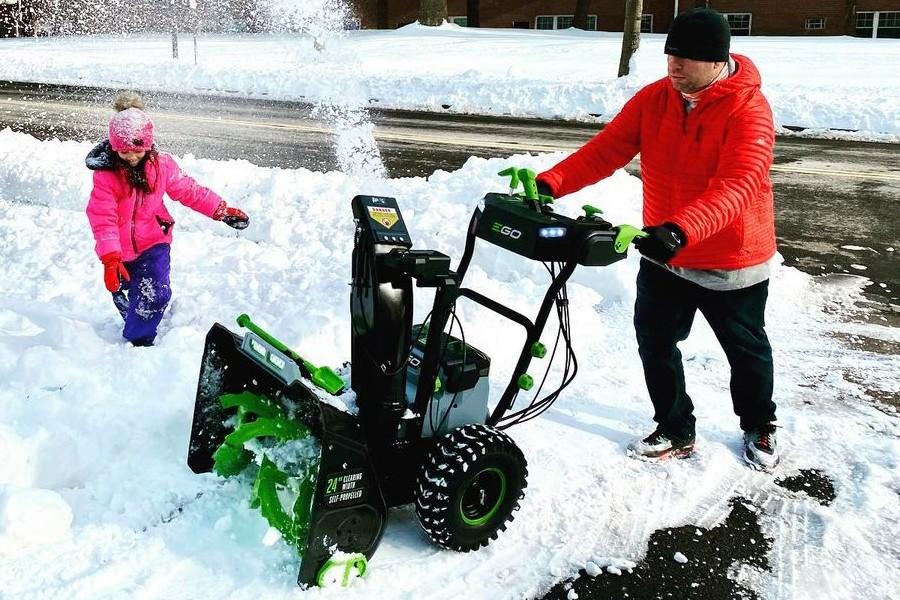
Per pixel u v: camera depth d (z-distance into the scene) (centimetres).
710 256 315
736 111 288
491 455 272
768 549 301
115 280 396
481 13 3147
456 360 286
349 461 248
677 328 336
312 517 246
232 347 290
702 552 298
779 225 738
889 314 535
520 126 1338
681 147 303
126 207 403
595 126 1346
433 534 275
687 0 2861
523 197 292
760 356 336
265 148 1069
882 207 803
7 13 2894
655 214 325
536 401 400
